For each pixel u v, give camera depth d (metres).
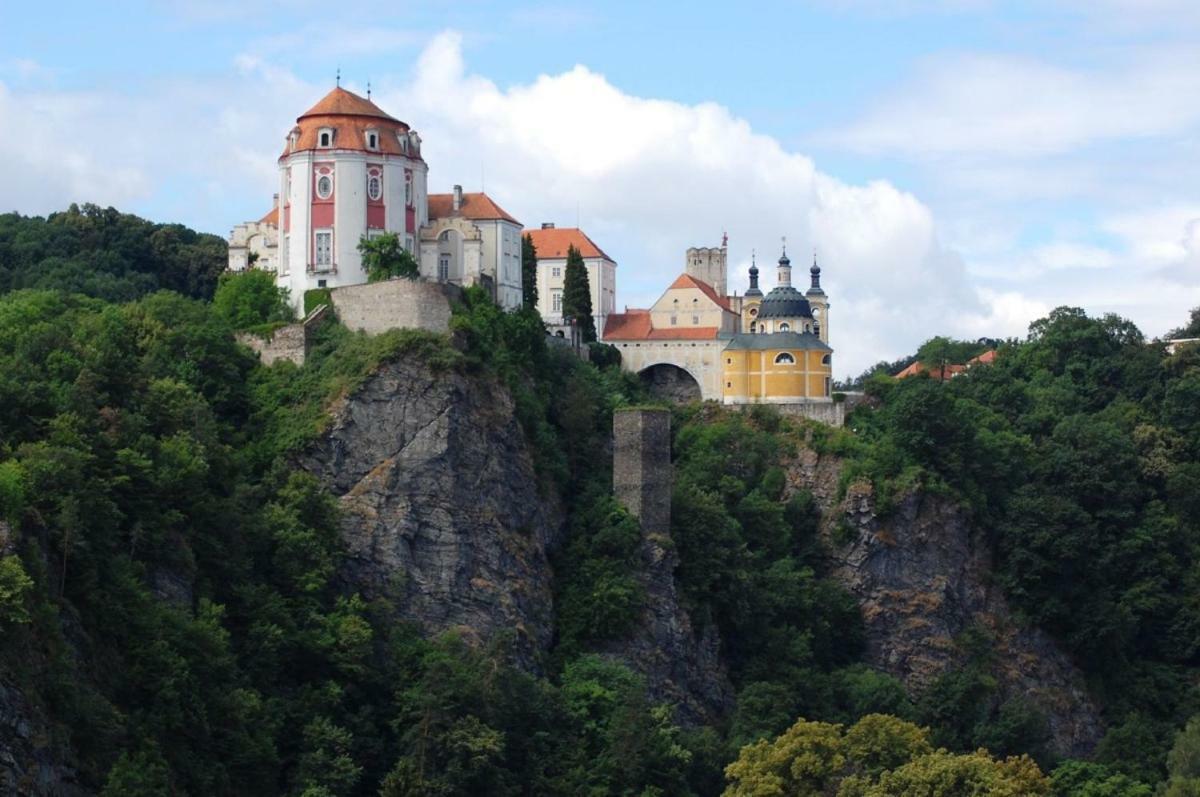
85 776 197.25
